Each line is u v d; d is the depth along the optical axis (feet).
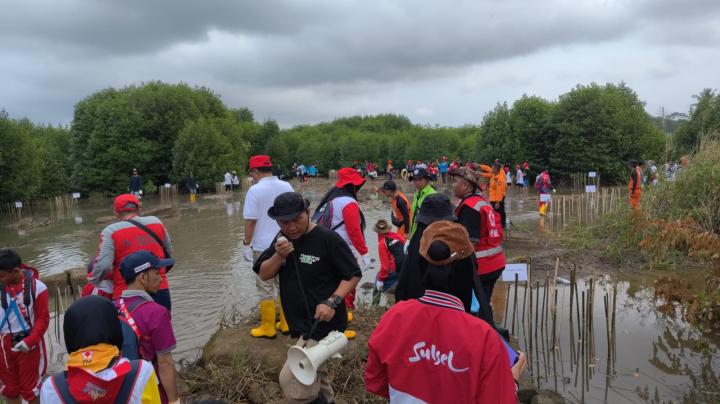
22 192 91.25
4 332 14.71
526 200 84.48
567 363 18.40
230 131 154.40
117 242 15.06
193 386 16.10
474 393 6.82
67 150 150.41
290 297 12.42
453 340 7.06
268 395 15.49
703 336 20.66
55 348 21.83
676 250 32.42
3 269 14.38
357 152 198.70
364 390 15.48
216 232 54.90
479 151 131.23
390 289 23.56
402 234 25.05
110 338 7.77
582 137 116.26
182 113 142.82
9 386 14.99
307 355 10.20
